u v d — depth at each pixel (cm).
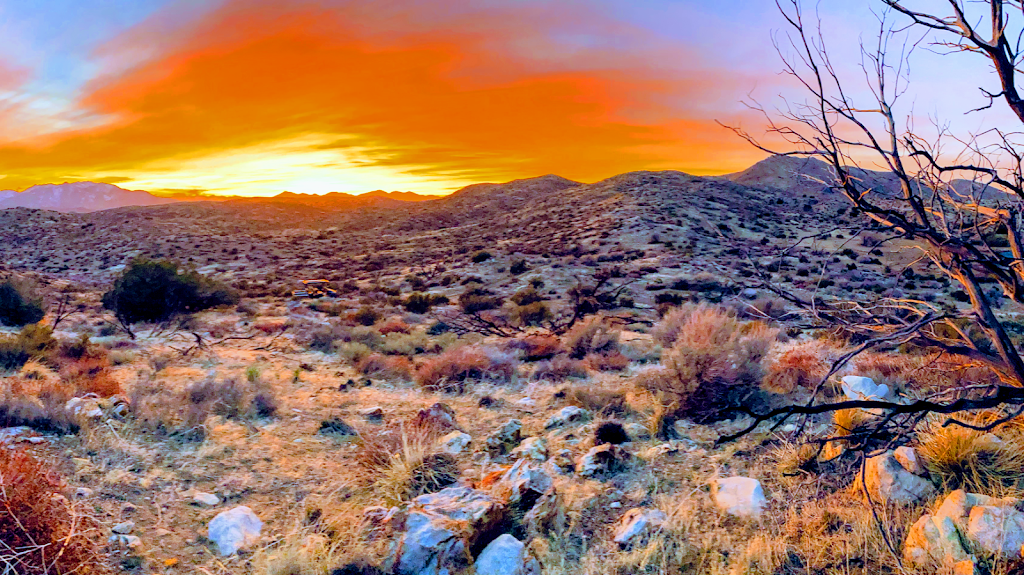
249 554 418
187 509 486
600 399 841
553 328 2027
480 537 416
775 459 558
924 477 438
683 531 437
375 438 642
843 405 307
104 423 671
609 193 9925
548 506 462
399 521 423
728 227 6438
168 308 2053
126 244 9512
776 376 826
